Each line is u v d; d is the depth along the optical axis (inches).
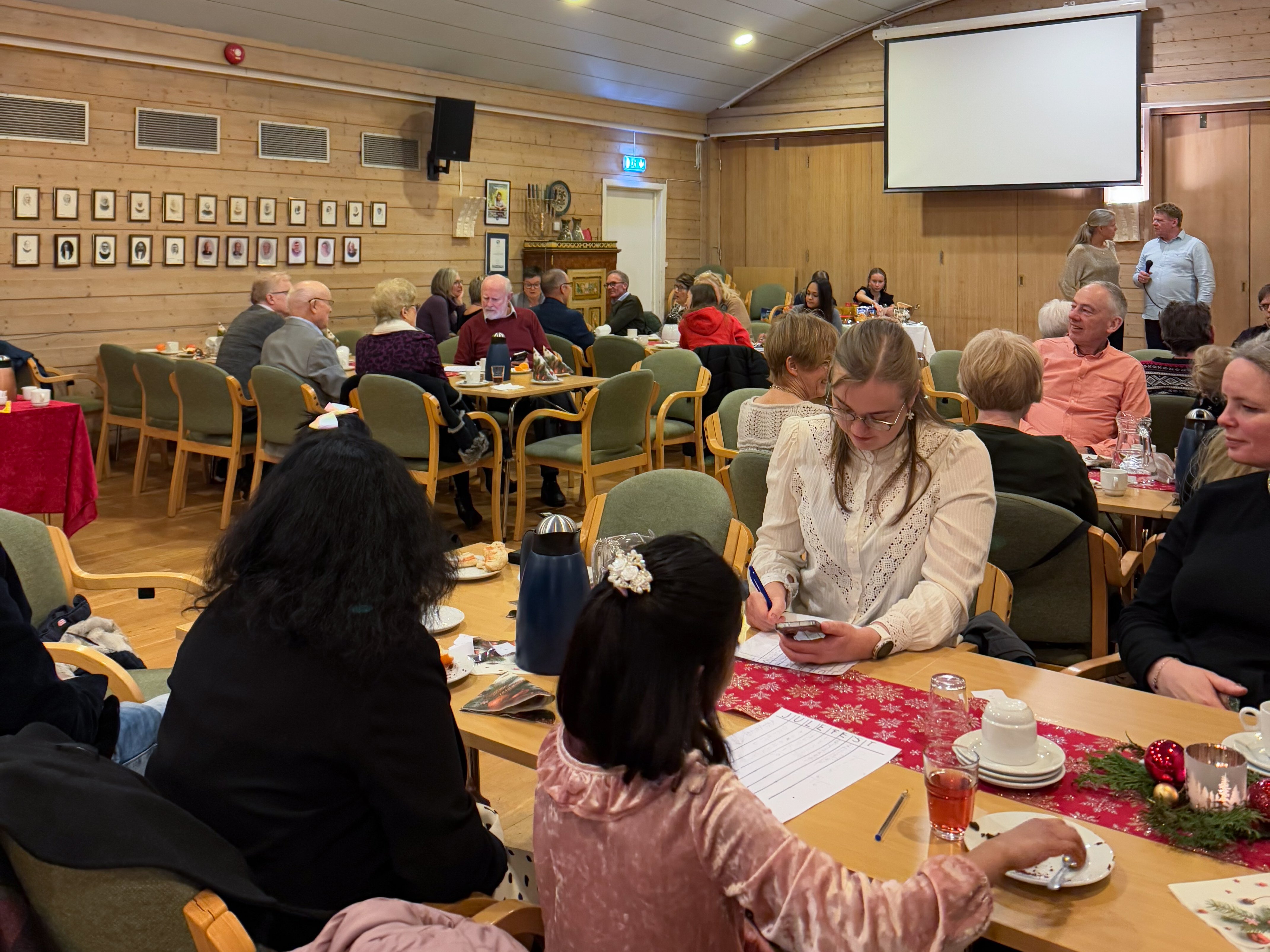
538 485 255.1
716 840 42.1
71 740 56.2
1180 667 72.0
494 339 225.0
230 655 52.7
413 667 52.5
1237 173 364.5
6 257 255.6
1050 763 57.1
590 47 369.4
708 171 482.9
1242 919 44.0
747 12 378.9
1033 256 408.5
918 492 80.1
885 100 412.5
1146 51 370.6
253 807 51.4
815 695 68.3
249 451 219.0
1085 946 42.6
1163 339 181.0
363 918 45.2
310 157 321.1
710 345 246.1
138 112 276.7
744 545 95.3
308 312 221.6
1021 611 103.3
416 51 334.6
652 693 42.2
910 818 53.4
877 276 398.6
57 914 45.9
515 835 102.7
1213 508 76.4
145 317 285.4
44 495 175.2
